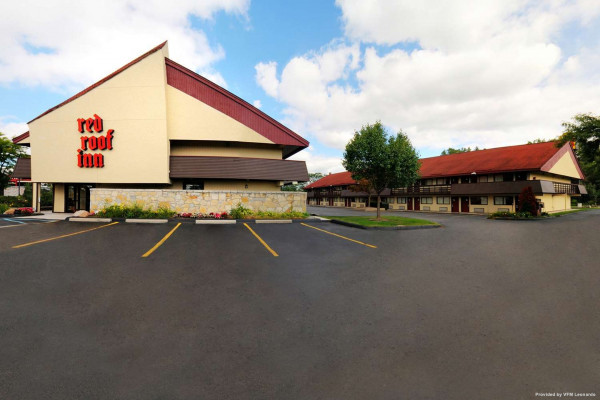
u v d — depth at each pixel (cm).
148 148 1619
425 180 3425
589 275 581
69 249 736
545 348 308
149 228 1118
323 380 256
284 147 2092
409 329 352
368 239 1016
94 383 247
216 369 270
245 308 408
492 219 2103
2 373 257
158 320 367
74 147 1595
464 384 251
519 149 2962
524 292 482
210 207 1499
